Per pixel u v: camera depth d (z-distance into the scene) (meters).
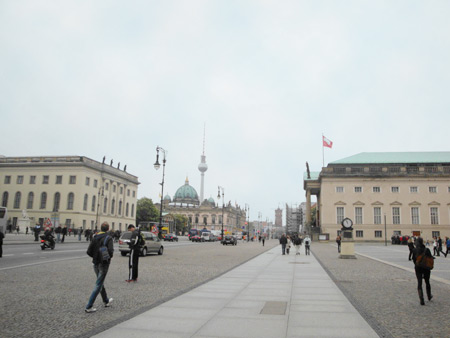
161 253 35.91
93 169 97.69
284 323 8.90
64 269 19.55
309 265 26.41
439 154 100.81
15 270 18.81
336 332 8.20
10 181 97.75
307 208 103.94
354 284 16.41
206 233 101.25
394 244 83.75
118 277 17.27
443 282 17.64
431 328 8.75
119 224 111.44
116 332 7.96
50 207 93.44
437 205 91.19
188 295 12.63
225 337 7.68
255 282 16.36
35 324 8.56
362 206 94.06
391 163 96.25
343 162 97.94
